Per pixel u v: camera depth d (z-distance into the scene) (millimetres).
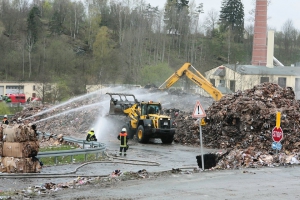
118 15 148125
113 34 138250
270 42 99375
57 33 138250
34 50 118375
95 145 30891
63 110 56375
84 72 106562
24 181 20172
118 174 20562
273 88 39656
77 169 23797
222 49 135625
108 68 107500
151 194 14953
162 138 39000
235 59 121438
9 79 105688
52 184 17469
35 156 22828
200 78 48312
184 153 32781
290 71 91500
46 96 78438
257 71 89375
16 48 120188
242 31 155125
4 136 22094
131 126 41031
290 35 149750
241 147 35031
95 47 120000
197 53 126750
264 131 34844
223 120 37781
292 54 139250
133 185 16812
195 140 39312
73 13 151250
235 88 87062
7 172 21734
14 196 14898
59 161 27453
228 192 15336
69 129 50406
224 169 21719
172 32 139250
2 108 72938
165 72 93438
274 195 14891
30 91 103875
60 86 79750
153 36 126375
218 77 91750
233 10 157500
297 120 34375
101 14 154125
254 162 23516
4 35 127625
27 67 111188
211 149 36094
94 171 23578
